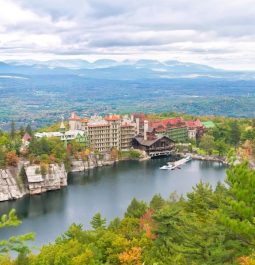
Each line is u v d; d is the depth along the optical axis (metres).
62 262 94.44
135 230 117.75
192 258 72.25
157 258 89.62
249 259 61.12
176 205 125.69
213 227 73.00
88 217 187.75
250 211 53.88
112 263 98.00
